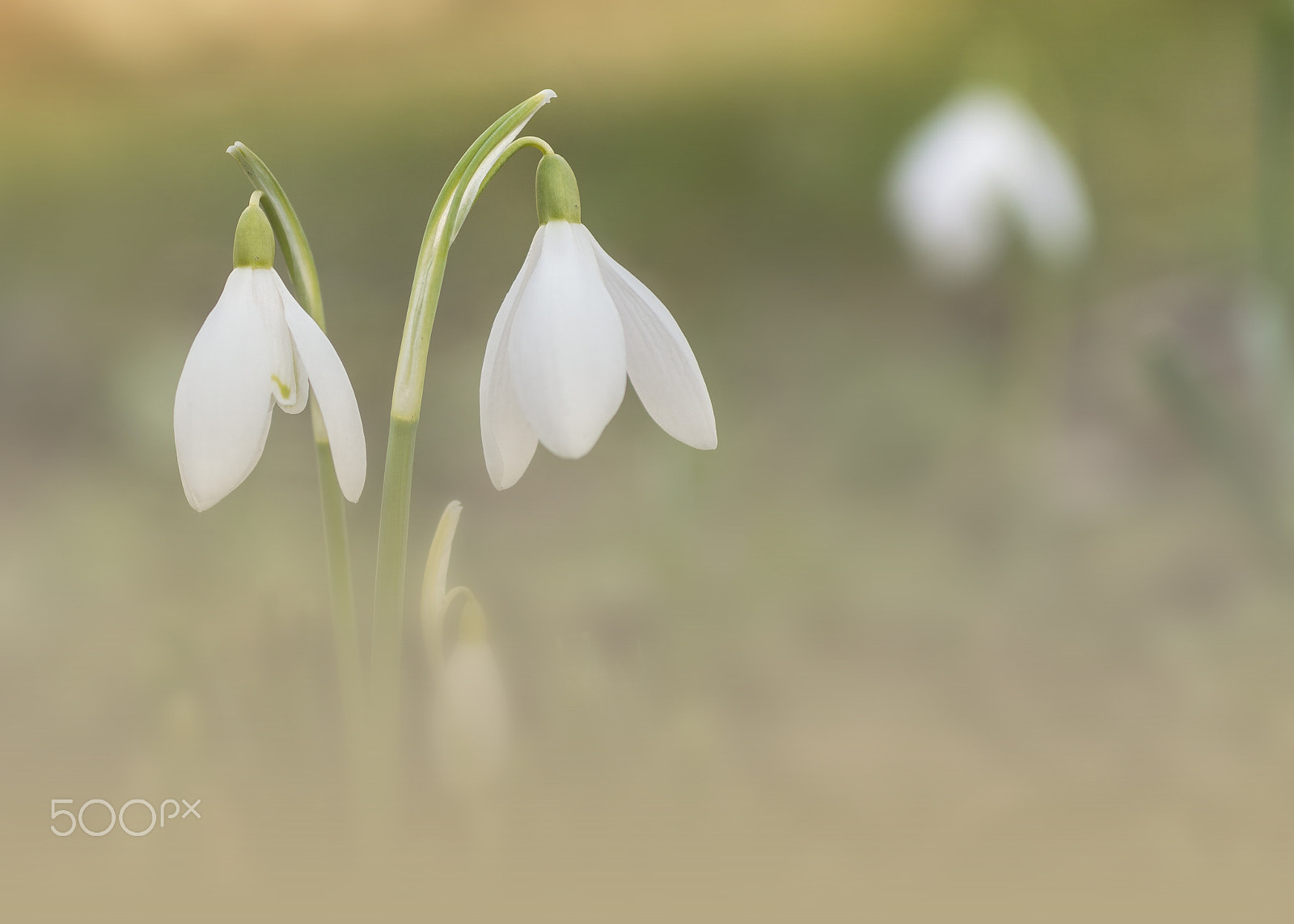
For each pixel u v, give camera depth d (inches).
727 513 46.8
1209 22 102.3
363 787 28.3
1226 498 45.2
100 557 44.6
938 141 49.6
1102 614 38.7
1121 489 48.1
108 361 64.4
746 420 57.0
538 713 30.9
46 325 69.7
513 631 38.4
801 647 36.9
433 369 65.5
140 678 31.4
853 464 51.4
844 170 86.0
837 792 30.7
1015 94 49.0
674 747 30.2
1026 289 57.9
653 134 92.4
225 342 27.5
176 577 42.4
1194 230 70.7
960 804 30.6
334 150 95.8
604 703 30.3
